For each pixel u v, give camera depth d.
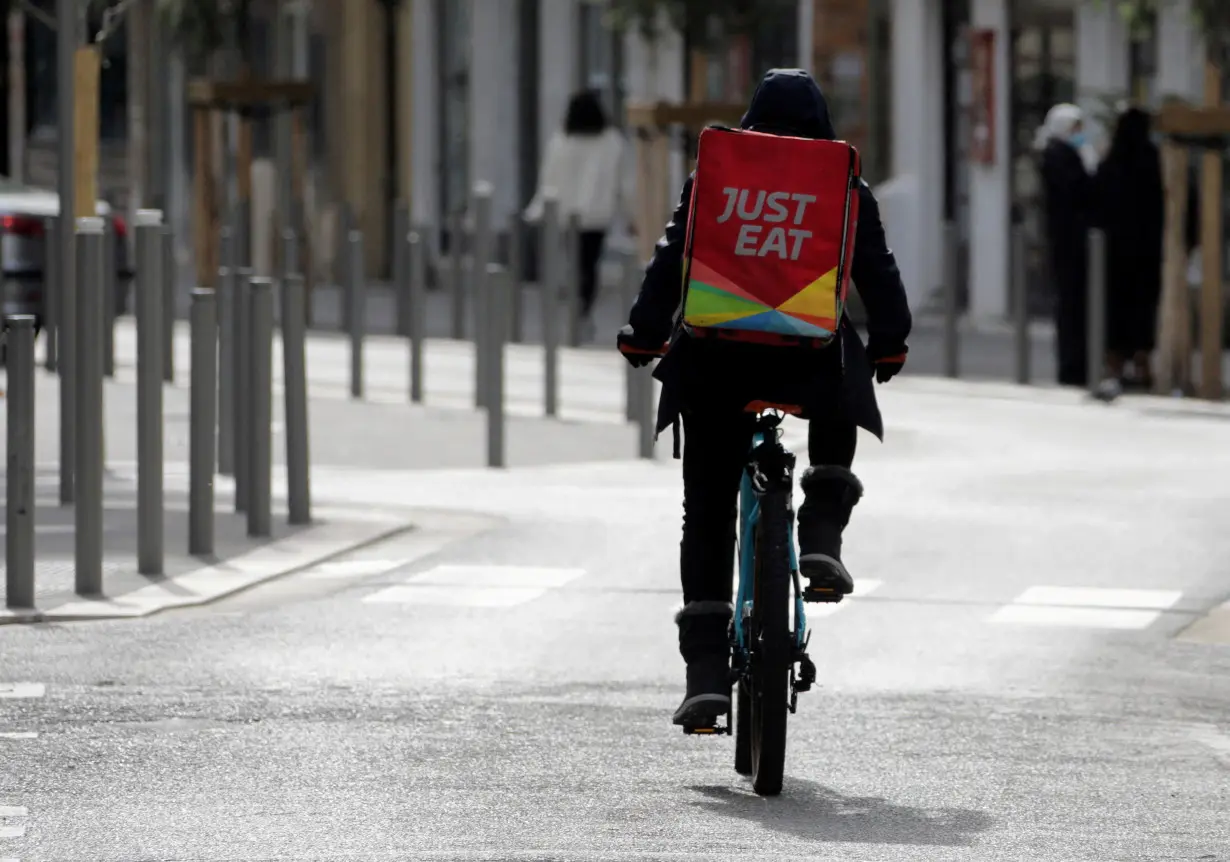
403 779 21.00
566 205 69.31
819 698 25.02
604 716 23.84
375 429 48.59
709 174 19.95
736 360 20.09
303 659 26.58
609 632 28.38
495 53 90.50
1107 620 29.48
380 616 29.22
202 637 27.77
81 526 29.91
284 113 72.56
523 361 62.22
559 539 34.91
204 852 18.41
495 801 20.19
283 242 72.31
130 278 70.81
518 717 23.73
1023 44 73.62
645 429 44.81
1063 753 22.47
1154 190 56.94
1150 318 57.09
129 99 105.62
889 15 75.06
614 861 18.09
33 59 106.94
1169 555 33.91
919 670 26.53
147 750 22.05
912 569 32.88
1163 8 62.81
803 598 20.69
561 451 45.69
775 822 19.56
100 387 29.86
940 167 75.81
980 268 74.44
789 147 19.95
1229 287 65.31
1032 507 38.12
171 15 72.81
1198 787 21.12
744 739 21.34
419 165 92.81
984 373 61.19
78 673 25.64
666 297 20.50
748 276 19.84
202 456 32.81
